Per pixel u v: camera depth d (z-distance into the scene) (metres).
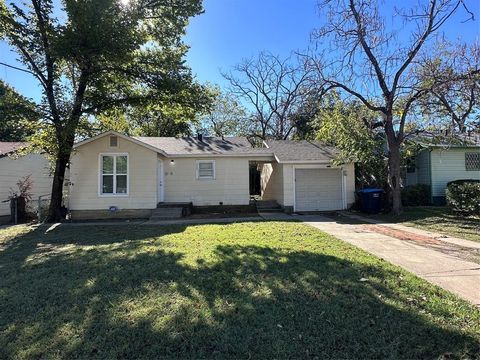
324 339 3.44
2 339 3.50
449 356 3.14
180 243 8.16
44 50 12.49
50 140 13.16
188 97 14.59
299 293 4.62
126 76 14.29
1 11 12.30
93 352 3.26
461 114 12.76
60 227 12.01
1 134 21.11
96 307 4.23
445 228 10.38
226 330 3.61
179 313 4.01
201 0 14.34
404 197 17.36
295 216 14.59
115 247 7.89
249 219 13.55
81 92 13.70
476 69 11.77
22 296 4.70
